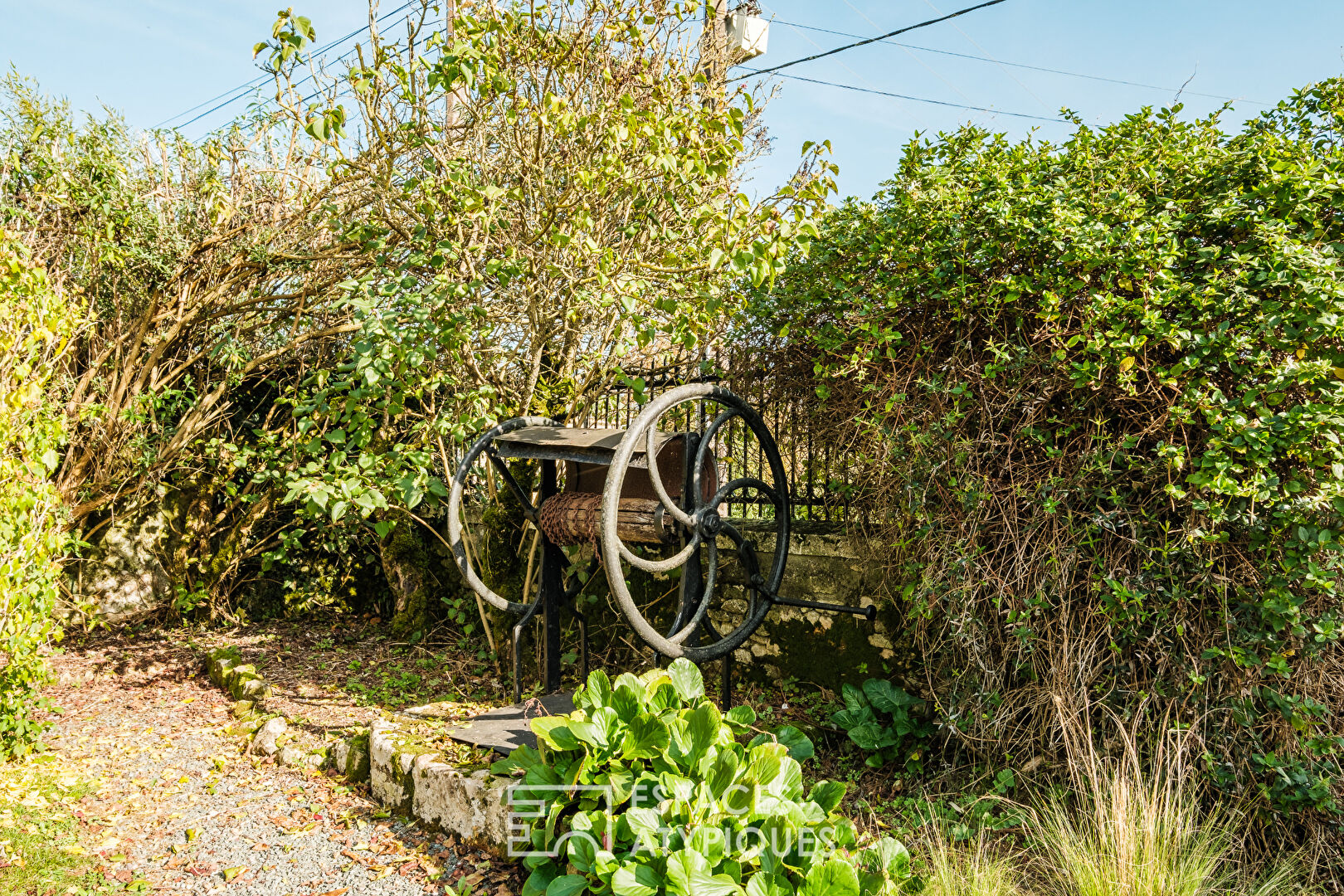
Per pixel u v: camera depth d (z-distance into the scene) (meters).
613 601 5.12
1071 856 2.72
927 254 3.56
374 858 3.24
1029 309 3.38
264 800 3.81
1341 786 2.82
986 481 3.40
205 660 6.00
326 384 5.34
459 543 3.95
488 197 4.28
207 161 6.41
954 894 2.68
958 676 3.49
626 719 2.97
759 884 2.40
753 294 4.50
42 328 4.16
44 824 3.50
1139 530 3.12
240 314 6.70
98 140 6.30
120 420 6.32
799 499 4.51
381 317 4.23
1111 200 3.25
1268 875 2.78
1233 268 3.03
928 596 3.55
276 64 3.77
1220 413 2.89
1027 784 3.25
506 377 5.17
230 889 3.04
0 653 4.22
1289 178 2.95
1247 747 2.92
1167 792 2.78
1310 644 2.83
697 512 3.66
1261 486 2.84
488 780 3.26
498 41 4.19
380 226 5.21
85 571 6.83
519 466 5.40
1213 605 3.00
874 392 3.84
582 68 4.59
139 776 4.09
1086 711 3.12
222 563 6.91
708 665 4.77
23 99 6.15
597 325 5.07
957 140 3.89
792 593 4.40
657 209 4.54
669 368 5.12
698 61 5.02
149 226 6.37
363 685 5.21
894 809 3.38
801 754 3.19
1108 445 3.19
